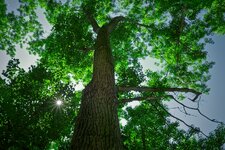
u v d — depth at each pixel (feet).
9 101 25.89
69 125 30.35
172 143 38.06
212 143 34.91
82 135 14.17
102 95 18.06
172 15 40.78
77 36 41.60
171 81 44.86
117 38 46.06
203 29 44.47
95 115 15.72
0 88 27.14
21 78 28.86
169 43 44.47
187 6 39.42
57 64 43.91
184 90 32.40
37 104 27.37
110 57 23.86
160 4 41.57
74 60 42.60
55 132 27.30
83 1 44.47
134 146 40.52
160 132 39.52
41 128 26.68
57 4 45.83
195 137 37.11
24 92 27.84
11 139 24.18
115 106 18.20
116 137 14.46
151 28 43.86
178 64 45.24
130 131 41.57
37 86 28.81
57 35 42.42
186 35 45.37
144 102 41.29
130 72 39.24
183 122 33.71
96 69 21.65
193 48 45.93
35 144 25.46
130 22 46.93
